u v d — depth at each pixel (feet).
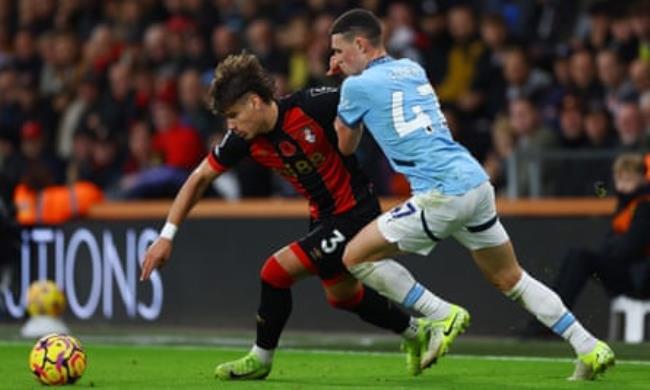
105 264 123.34
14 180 127.85
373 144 121.19
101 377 78.02
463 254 106.83
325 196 71.67
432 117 67.87
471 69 128.36
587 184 106.93
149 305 121.19
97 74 149.69
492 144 123.65
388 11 137.90
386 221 67.87
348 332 112.16
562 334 69.97
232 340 107.55
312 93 71.26
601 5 125.39
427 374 77.92
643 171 98.73
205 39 144.97
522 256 104.73
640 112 110.52
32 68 157.89
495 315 105.50
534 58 126.72
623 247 98.27
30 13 163.73
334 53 70.18
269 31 137.18
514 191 110.01
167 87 140.46
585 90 119.44
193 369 82.89
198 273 118.93
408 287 69.62
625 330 100.07
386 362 86.38
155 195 129.90
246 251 116.47
